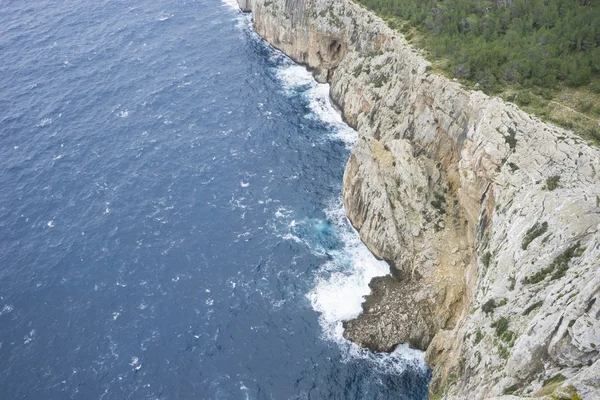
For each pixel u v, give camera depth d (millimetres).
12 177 103312
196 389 68750
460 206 75625
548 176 56812
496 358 48688
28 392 69438
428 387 65938
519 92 69500
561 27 80875
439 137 79125
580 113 63438
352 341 72750
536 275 50094
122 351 73562
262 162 104562
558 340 39125
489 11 97250
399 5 110438
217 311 78125
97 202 97438
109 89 126500
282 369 70438
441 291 72062
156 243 89062
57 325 77438
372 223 84125
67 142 111438
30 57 138750
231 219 93000
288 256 85875
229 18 157125
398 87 92312
